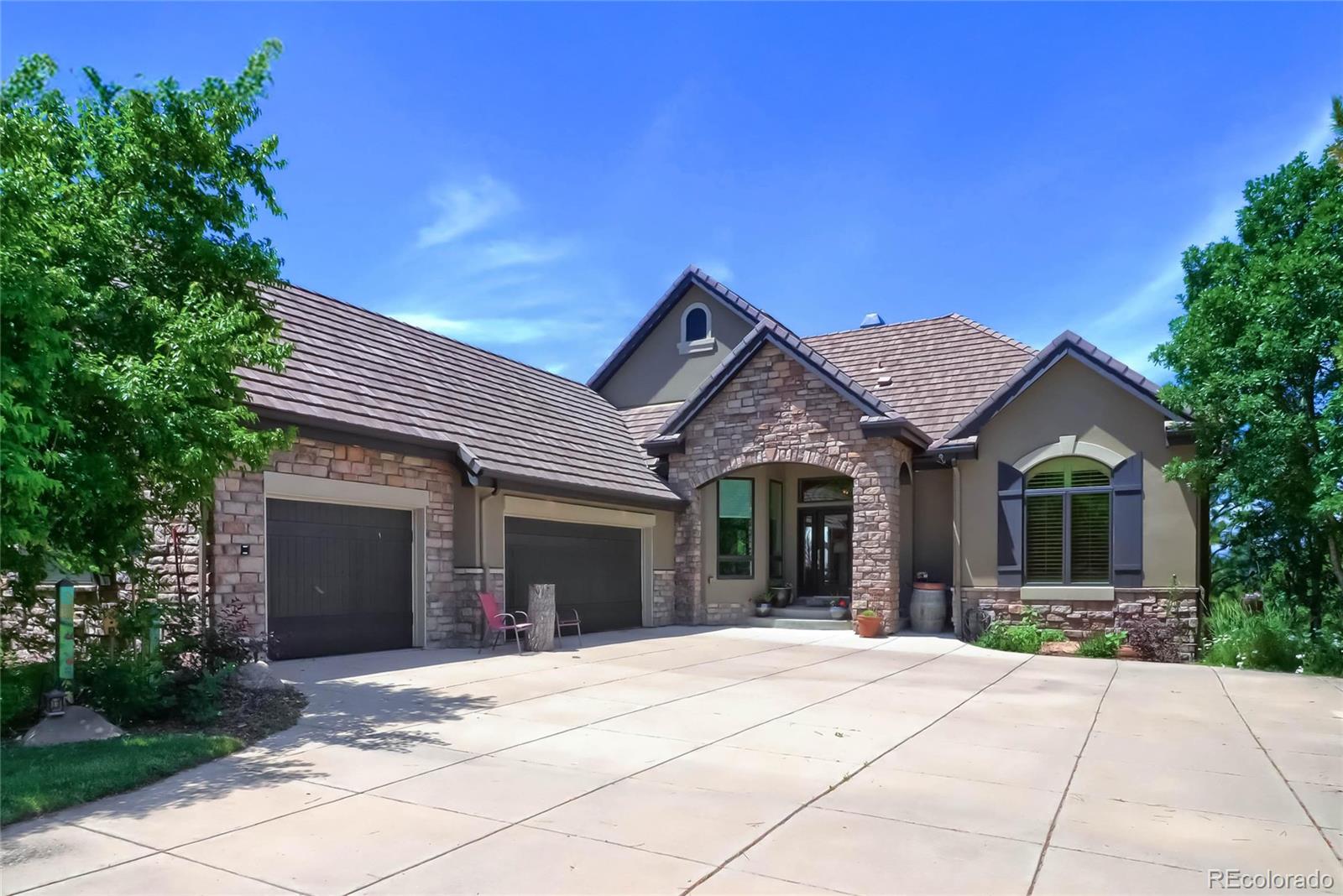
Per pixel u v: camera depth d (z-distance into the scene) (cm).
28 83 794
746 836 508
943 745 745
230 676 888
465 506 1405
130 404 683
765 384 1827
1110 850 495
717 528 1933
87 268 757
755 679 1100
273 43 884
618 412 2238
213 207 852
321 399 1206
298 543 1175
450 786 604
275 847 484
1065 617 1542
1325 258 1190
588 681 1055
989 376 1889
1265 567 1532
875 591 1677
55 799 548
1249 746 752
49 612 941
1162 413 1494
